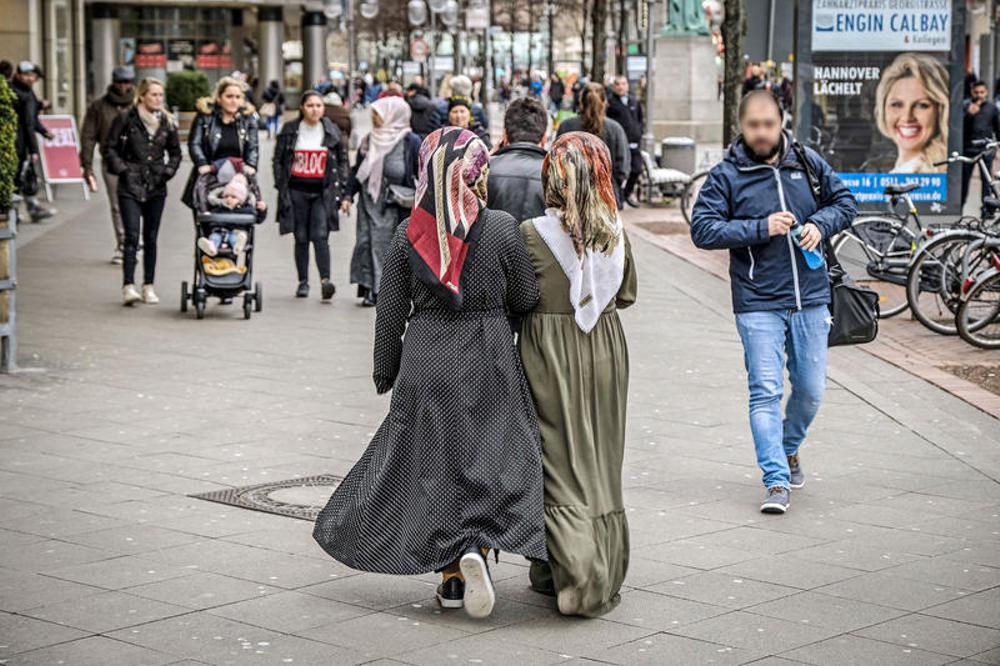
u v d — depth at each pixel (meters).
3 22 52.47
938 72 25.86
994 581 10.24
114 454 13.75
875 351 19.44
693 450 14.08
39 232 33.25
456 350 9.29
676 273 27.17
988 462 13.67
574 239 9.39
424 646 8.92
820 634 9.16
